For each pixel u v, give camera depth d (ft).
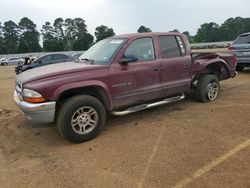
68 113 14.70
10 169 12.90
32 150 14.89
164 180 11.10
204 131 15.81
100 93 16.19
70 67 16.01
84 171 12.25
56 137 16.55
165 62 18.57
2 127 18.67
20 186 11.42
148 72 17.71
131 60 16.51
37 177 12.05
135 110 17.57
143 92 17.67
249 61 33.19
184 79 19.98
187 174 11.39
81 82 15.08
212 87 22.00
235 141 14.23
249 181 10.65
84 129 15.40
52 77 14.70
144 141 14.98
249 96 23.26
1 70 87.71
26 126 18.67
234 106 20.42
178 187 10.58
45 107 14.28
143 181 11.14
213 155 12.84
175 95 20.49
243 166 11.71
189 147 13.84
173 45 19.44
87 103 15.20
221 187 10.38
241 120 17.29
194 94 22.70
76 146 14.99
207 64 21.25
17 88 16.43
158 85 18.38
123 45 16.98
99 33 265.13
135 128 17.07
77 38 298.15
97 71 15.75
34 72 16.05
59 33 331.16
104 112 16.06
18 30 318.04
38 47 301.02
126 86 16.85
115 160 13.03
